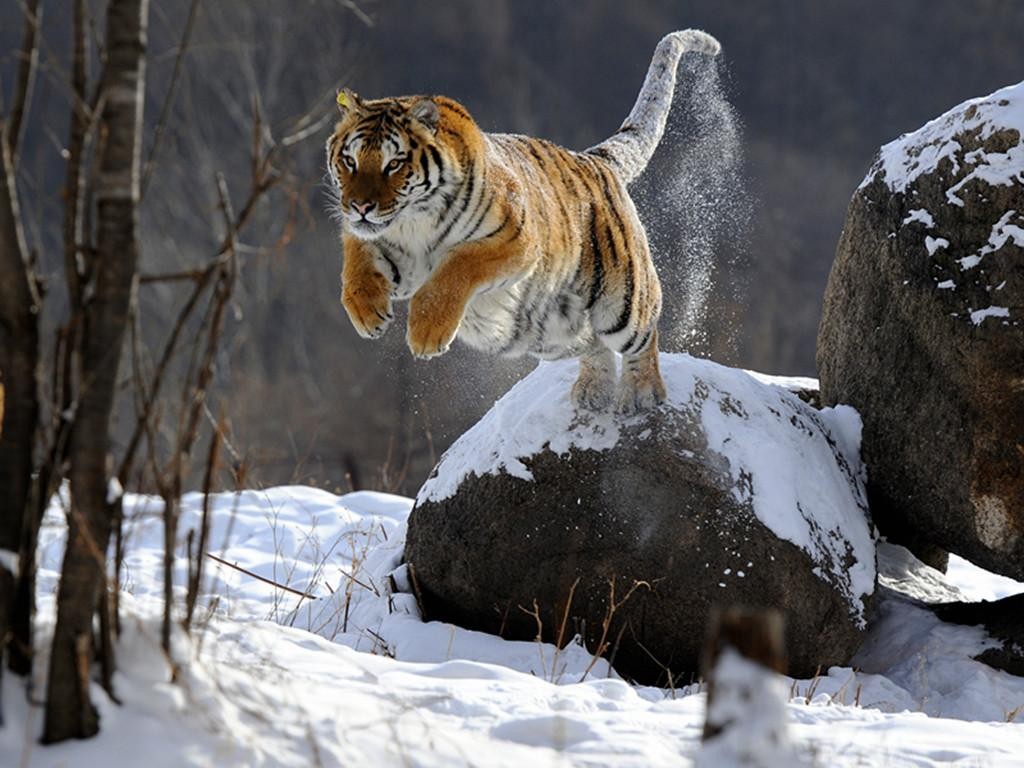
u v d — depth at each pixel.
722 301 59.31
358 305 14.90
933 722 12.82
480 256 14.86
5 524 9.52
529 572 17.16
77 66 9.51
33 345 9.59
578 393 17.64
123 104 9.06
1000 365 16.97
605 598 16.89
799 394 21.30
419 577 18.11
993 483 17.09
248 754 9.34
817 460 18.08
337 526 23.58
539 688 12.85
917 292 17.88
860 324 19.12
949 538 18.03
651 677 17.05
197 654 10.08
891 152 19.02
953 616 18.59
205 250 59.44
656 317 17.55
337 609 17.94
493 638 17.05
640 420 17.27
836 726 12.52
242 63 61.50
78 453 9.12
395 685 12.02
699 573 16.55
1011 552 17.12
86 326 9.44
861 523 17.98
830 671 16.86
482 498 17.47
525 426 17.53
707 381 18.02
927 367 17.88
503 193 14.99
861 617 17.05
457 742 10.38
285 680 10.70
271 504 24.45
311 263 62.53
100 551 9.17
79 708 9.12
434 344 14.52
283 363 60.62
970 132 17.52
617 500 16.88
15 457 9.54
